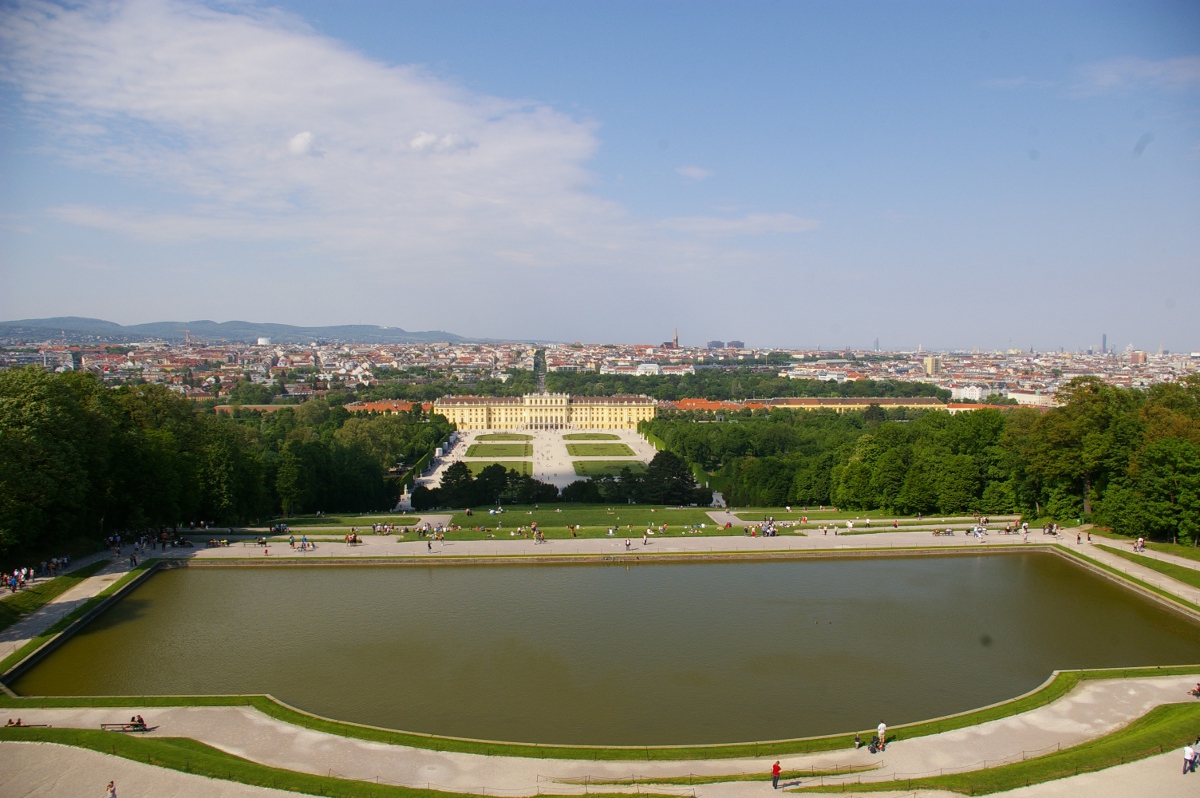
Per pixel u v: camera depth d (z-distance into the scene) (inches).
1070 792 3159.5
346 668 4608.8
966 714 3951.8
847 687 4407.0
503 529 7780.5
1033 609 5659.5
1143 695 4180.6
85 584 5871.1
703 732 3890.3
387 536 7549.2
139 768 3267.7
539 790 3221.0
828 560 6934.1
